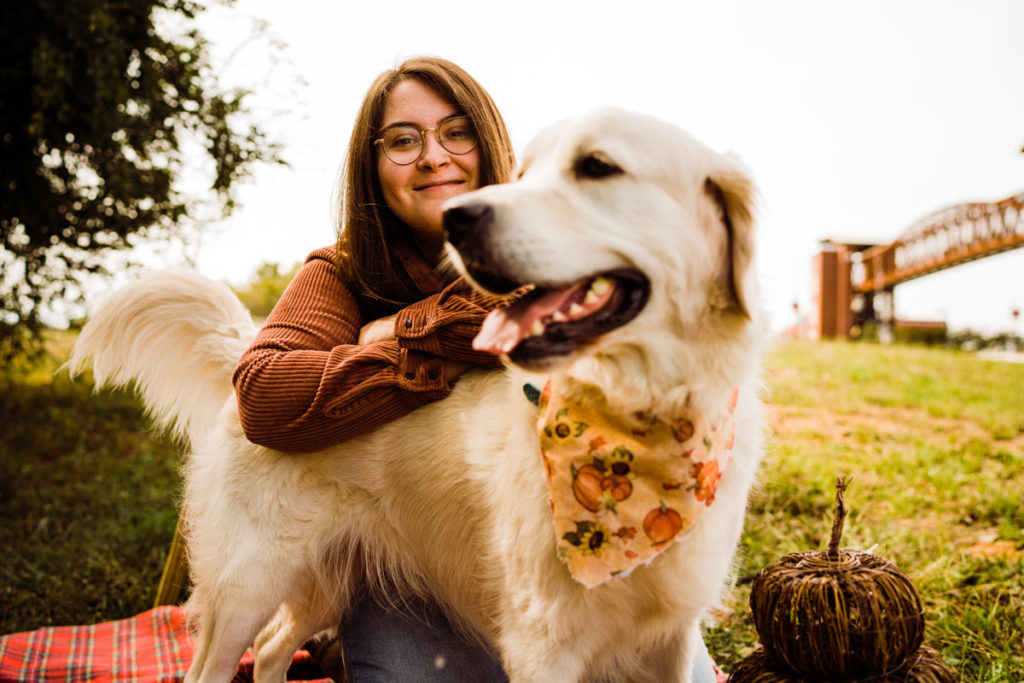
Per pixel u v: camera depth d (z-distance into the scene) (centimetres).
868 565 199
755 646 309
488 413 224
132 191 766
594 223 172
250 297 1166
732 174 182
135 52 754
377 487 245
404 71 254
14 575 416
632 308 176
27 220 755
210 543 254
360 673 251
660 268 176
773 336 195
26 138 740
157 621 334
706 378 186
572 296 172
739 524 210
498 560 219
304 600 272
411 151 249
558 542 191
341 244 258
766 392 234
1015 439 614
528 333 170
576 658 206
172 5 744
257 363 228
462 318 222
